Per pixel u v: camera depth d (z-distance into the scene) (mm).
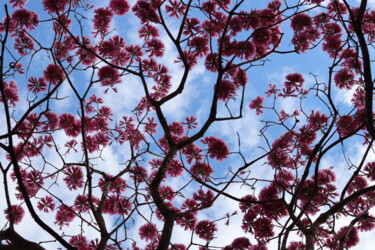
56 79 5129
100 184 5703
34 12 5371
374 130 3086
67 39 5449
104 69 5688
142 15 5281
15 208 4250
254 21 5348
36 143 5527
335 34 5484
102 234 3127
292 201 3721
